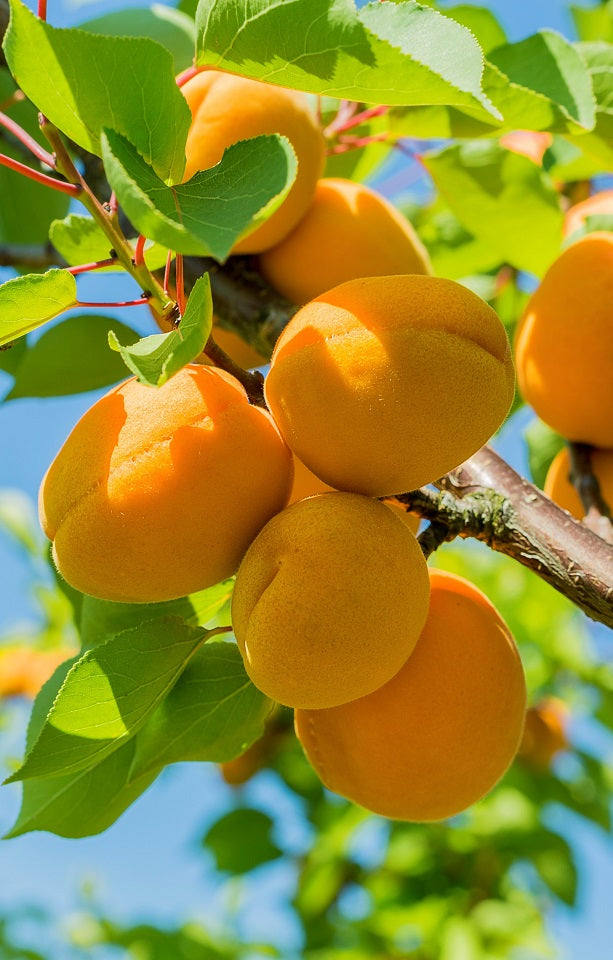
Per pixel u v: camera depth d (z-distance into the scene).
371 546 0.42
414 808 0.46
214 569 0.43
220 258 0.39
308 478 0.47
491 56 0.51
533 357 0.53
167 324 0.44
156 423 0.42
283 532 0.42
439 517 0.47
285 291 0.53
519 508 0.47
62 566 0.44
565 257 0.53
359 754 0.46
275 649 0.42
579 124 0.49
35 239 0.64
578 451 0.54
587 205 0.58
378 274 0.52
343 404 0.41
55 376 0.57
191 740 0.48
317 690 0.42
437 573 0.47
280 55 0.43
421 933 0.85
